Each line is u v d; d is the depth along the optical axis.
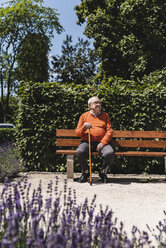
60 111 6.31
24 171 6.23
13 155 6.62
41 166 6.36
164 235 2.37
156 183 5.05
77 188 4.36
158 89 6.34
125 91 6.30
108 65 19.50
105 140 5.00
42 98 6.30
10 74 28.25
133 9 14.90
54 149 6.32
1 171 5.12
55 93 6.26
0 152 7.08
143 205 3.39
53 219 1.95
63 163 6.28
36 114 6.27
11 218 1.73
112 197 3.80
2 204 2.17
